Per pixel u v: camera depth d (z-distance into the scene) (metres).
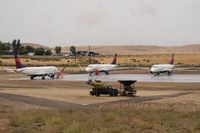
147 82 104.81
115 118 30.39
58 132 24.69
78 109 40.47
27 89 82.56
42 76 136.50
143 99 57.16
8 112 38.81
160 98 58.34
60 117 31.12
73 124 26.38
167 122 28.84
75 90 79.00
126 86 64.75
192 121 29.45
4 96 61.75
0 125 29.03
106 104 49.97
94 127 26.36
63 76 149.62
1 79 131.62
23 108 44.75
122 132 24.14
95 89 64.56
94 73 162.88
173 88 84.75
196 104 48.03
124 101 54.41
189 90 79.31
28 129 26.22
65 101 54.62
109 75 157.88
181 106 45.12
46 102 52.75
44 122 29.50
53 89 82.62
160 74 161.00
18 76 151.00
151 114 33.81
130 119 30.25
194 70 187.50
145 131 25.25
